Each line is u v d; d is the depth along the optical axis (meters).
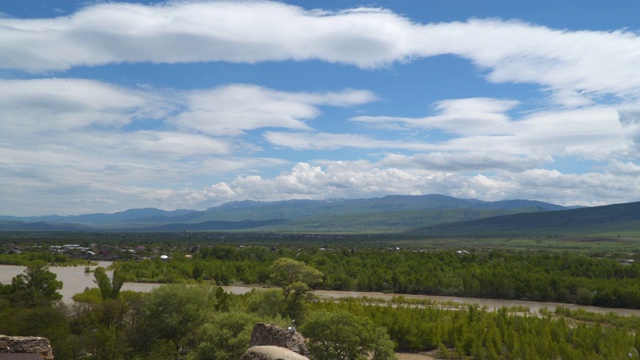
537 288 169.25
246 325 67.00
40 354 41.81
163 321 81.56
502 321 101.25
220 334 65.94
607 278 185.25
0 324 79.38
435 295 181.50
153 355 74.19
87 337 75.94
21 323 79.50
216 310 91.94
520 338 90.62
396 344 96.44
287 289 98.06
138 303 88.62
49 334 75.94
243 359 27.77
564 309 137.00
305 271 101.88
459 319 104.94
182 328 82.50
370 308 115.00
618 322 121.81
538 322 102.19
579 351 81.06
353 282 190.12
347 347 68.75
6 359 38.72
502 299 171.88
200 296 87.06
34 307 100.69
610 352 80.50
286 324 69.00
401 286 185.38
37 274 128.25
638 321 122.69
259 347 27.72
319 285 189.00
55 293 128.38
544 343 84.62
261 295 99.50
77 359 74.50
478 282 177.12
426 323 103.81
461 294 178.38
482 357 88.69
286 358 26.34
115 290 112.00
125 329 83.44
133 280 194.88
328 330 68.25
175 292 84.38
